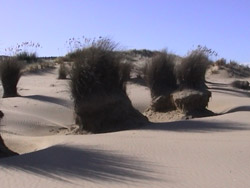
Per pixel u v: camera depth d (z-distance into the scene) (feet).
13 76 85.56
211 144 41.47
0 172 31.14
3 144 44.06
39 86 106.42
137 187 27.66
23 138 53.62
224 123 54.80
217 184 28.48
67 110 72.95
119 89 60.29
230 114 63.41
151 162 34.40
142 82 104.22
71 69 58.95
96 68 57.88
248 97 101.40
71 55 66.49
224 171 31.71
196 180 29.37
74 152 38.19
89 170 31.81
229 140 43.57
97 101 56.85
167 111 71.56
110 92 58.39
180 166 33.14
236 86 130.72
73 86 58.08
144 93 92.89
